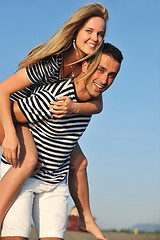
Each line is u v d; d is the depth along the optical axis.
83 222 3.19
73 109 2.60
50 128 2.66
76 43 2.67
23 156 2.59
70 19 2.63
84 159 3.12
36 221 2.85
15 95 2.90
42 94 2.61
